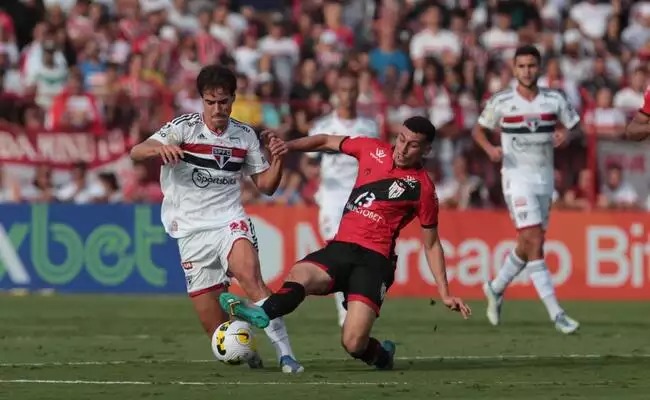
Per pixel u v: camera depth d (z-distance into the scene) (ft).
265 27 270.67
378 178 107.86
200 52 247.70
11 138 208.23
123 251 206.08
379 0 279.90
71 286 206.28
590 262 209.36
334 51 256.73
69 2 265.95
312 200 214.48
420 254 208.03
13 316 169.89
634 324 165.48
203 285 110.93
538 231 155.02
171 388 94.73
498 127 157.38
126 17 256.11
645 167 216.74
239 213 110.01
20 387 95.71
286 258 205.57
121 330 152.05
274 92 232.94
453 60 249.14
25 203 205.77
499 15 265.54
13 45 245.24
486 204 219.00
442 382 99.86
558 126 177.88
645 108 122.52
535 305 195.93
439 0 271.28
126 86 230.89
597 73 254.88
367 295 105.09
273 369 108.99
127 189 211.82
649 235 210.18
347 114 156.76
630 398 90.89
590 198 214.69
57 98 212.02
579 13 284.20
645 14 279.49
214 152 108.58
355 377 103.04
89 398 89.20
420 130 105.81
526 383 99.71
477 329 156.25
